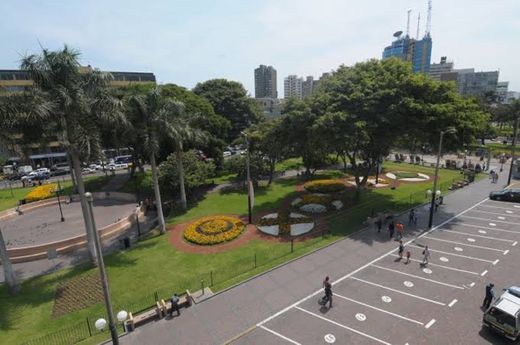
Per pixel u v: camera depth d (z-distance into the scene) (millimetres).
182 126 31453
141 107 26297
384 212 31344
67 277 22484
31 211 40719
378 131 29141
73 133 21891
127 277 21891
